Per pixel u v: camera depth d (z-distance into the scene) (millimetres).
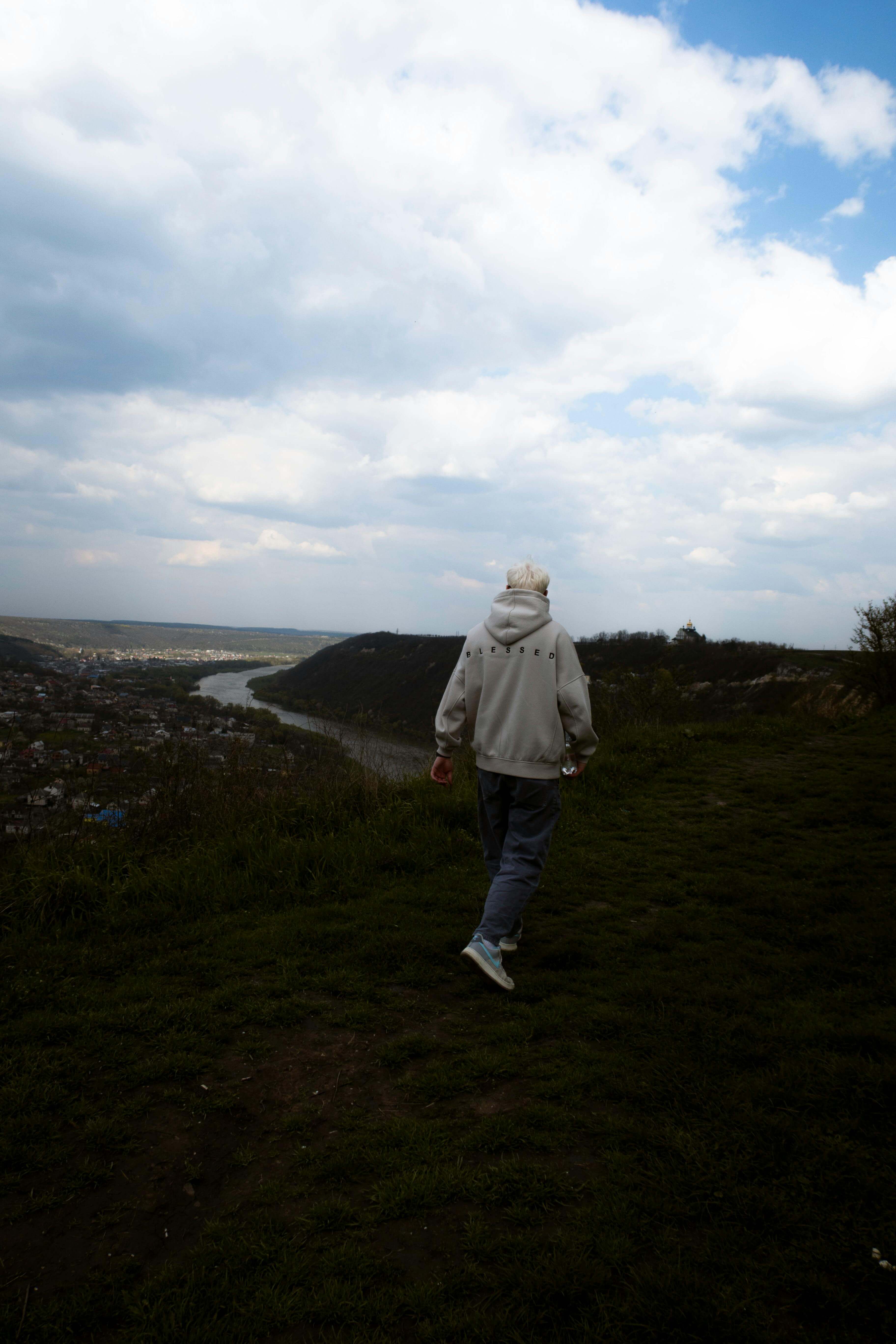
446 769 3270
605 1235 1526
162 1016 2602
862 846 4965
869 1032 2275
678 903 3988
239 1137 1959
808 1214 1548
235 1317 1364
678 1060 2219
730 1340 1268
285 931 3492
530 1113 1988
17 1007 2701
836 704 14320
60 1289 1437
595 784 6965
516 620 2969
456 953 3250
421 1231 1585
